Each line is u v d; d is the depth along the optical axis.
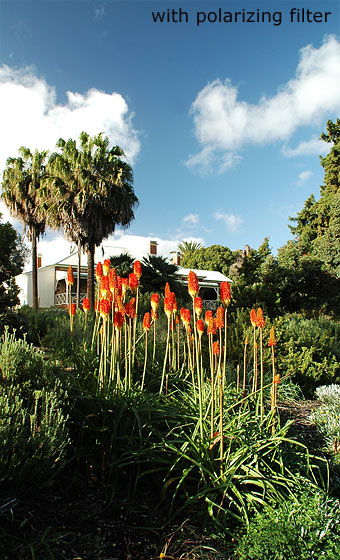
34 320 7.62
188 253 52.19
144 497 2.52
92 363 3.54
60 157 18.67
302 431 4.07
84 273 29.05
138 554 1.99
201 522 2.32
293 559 1.89
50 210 18.56
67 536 2.01
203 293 35.28
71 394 2.91
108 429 2.74
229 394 3.71
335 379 6.39
